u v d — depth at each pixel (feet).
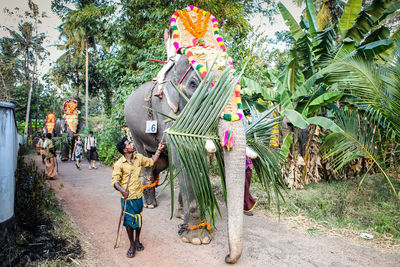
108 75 34.19
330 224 13.75
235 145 8.51
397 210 15.03
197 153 9.11
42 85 88.53
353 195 17.95
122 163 10.35
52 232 11.58
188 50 10.57
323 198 17.30
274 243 11.68
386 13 17.60
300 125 15.42
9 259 8.89
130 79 29.89
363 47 15.29
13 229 9.71
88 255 10.28
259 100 25.18
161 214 15.38
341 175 23.49
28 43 63.36
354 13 17.38
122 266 9.66
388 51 18.79
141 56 30.96
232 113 8.92
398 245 11.48
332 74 16.11
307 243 11.73
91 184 23.40
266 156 10.40
